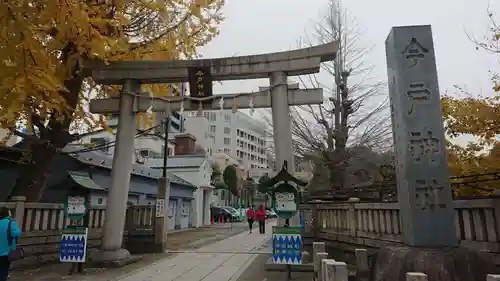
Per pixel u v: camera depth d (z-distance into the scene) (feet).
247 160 290.15
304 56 32.68
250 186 182.91
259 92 33.83
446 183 18.88
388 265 18.12
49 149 32.81
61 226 33.81
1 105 21.12
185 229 81.92
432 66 20.31
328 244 34.86
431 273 16.12
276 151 31.71
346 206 31.89
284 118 32.14
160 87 42.60
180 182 80.89
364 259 21.75
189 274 27.91
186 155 102.37
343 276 12.94
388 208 24.86
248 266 31.35
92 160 57.16
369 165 48.75
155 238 40.60
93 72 34.68
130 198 64.49
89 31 22.08
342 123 51.42
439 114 19.74
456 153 36.78
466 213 20.89
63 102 25.98
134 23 33.32
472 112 33.65
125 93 34.58
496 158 34.27
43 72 21.07
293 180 26.27
